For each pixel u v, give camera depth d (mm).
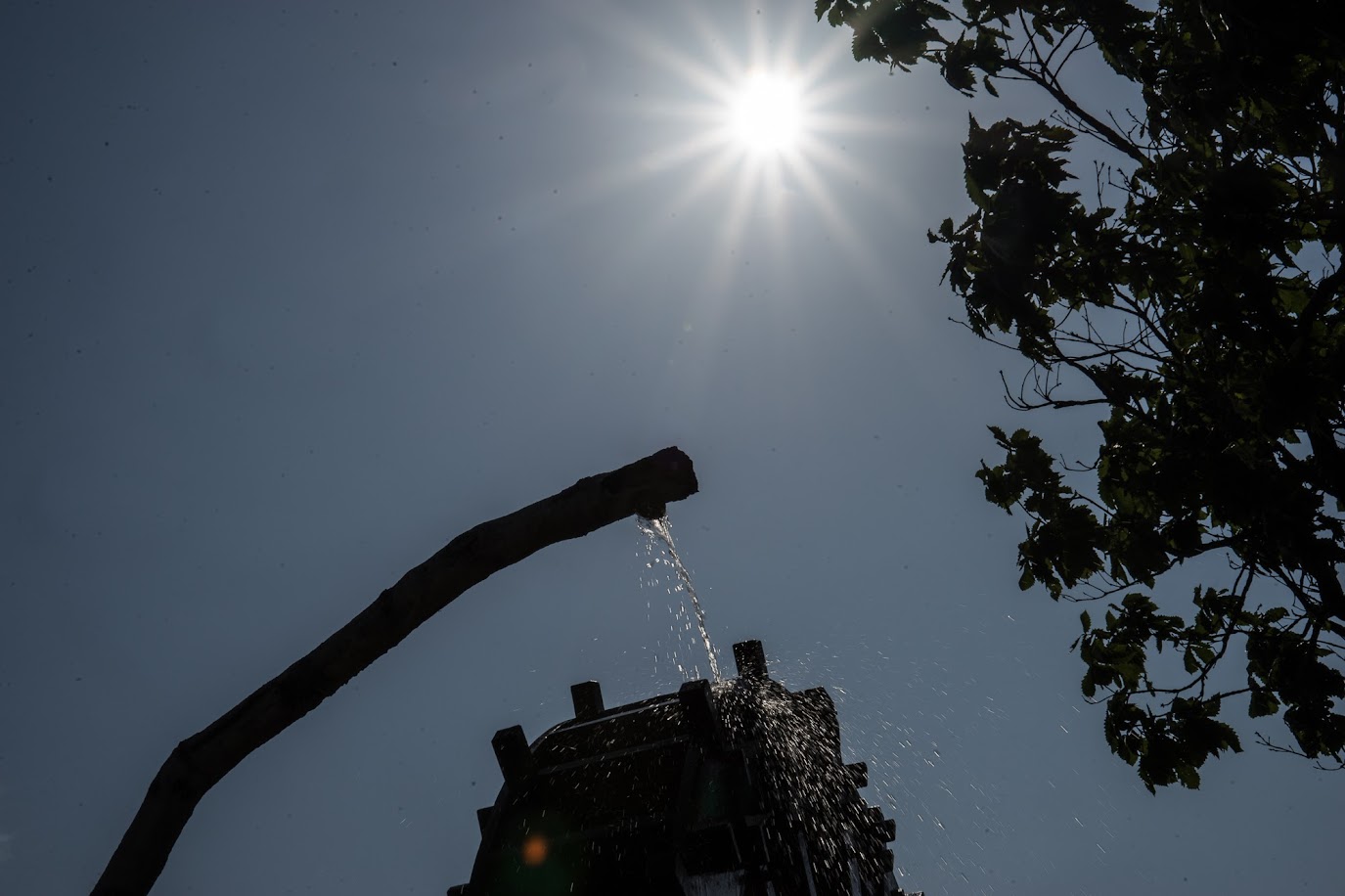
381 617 2242
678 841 7633
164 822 2141
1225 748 4789
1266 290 3994
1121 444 4684
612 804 8133
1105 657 5059
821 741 9180
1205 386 4238
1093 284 4367
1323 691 4352
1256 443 4199
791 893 8070
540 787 8461
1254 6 3729
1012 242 4367
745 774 8117
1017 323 4562
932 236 4715
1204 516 4555
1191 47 4152
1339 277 4008
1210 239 4227
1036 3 4711
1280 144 4051
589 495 2264
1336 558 4020
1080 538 4688
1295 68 3902
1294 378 3900
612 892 7691
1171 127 4156
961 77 4809
